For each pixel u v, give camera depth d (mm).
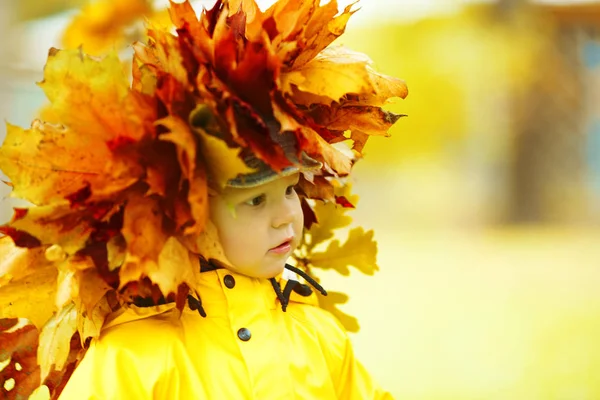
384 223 30266
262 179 2691
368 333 10289
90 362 2758
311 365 3010
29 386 3029
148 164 2541
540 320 11328
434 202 30750
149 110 2561
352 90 2705
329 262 3383
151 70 2664
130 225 2529
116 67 2541
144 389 2715
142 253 2529
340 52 2887
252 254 2826
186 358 2793
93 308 2742
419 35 21703
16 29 10539
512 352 9406
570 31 24188
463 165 28531
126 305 2814
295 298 3160
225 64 2625
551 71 23156
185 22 2676
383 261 17406
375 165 27906
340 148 3041
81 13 6031
